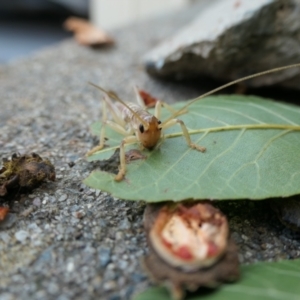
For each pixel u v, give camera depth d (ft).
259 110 0.40
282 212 0.33
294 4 0.50
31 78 0.65
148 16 1.08
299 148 0.35
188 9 1.11
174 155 0.35
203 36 0.54
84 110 0.54
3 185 0.33
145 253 0.29
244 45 0.52
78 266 0.28
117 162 0.40
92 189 0.36
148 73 0.65
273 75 0.55
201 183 0.32
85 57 0.75
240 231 0.33
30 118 0.51
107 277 0.27
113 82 0.64
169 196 0.30
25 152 0.42
